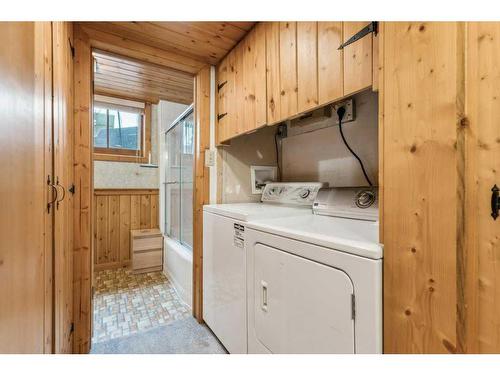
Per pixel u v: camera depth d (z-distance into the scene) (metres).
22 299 0.61
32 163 0.68
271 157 2.31
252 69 1.56
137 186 3.49
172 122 3.41
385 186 0.73
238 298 1.40
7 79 0.52
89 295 1.59
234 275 1.45
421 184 0.65
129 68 2.58
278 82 1.34
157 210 3.60
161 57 1.80
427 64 0.64
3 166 0.50
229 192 2.11
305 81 1.18
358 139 1.63
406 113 0.68
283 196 1.90
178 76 2.79
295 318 0.97
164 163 3.48
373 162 1.54
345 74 0.99
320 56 1.10
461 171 0.58
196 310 2.00
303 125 2.07
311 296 0.90
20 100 0.59
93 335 1.79
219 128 1.99
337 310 0.81
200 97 1.99
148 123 3.66
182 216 2.85
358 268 0.76
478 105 0.56
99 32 1.58
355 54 0.95
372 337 0.72
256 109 1.52
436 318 0.61
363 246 0.76
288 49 1.28
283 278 1.03
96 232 3.17
